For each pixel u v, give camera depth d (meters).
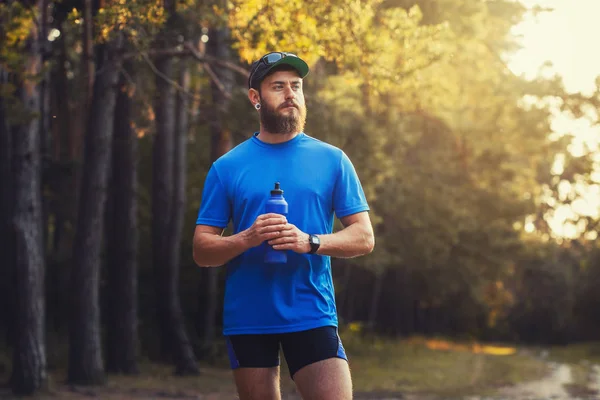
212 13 12.06
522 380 21.56
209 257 3.45
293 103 3.49
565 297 53.88
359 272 38.59
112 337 18.72
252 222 3.49
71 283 15.96
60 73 20.47
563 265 54.31
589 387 19.88
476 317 52.94
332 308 3.54
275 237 3.30
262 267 3.43
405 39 12.34
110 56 15.15
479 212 29.00
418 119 26.22
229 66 16.19
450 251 29.80
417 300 45.03
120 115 18.84
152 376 18.44
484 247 29.31
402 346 33.41
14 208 14.33
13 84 13.76
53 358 20.20
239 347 3.49
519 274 48.62
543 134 25.78
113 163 18.98
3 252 22.42
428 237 27.55
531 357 36.16
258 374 3.46
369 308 43.81
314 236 3.35
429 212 27.17
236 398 15.22
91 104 15.88
